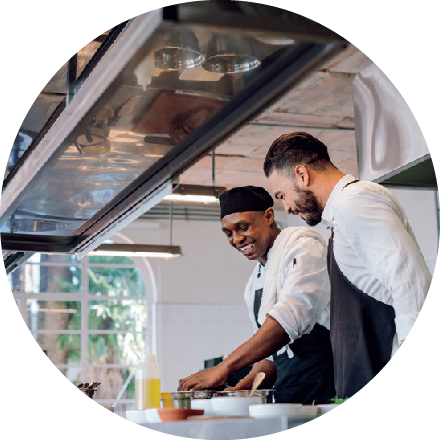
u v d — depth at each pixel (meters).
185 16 1.62
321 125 2.43
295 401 2.10
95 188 2.43
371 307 2.06
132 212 2.60
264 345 2.19
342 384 2.08
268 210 2.37
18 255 2.92
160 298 2.72
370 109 2.39
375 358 2.04
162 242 2.71
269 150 2.39
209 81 1.83
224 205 2.41
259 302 2.37
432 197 2.29
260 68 1.77
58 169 2.26
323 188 2.29
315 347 2.14
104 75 1.80
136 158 2.22
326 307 2.19
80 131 2.04
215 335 2.68
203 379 2.22
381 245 2.06
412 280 2.01
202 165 2.43
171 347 2.72
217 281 2.60
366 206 2.12
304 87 2.39
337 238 2.15
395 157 2.33
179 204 2.71
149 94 1.84
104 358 2.94
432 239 2.25
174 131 2.05
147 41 1.70
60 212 2.55
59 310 2.96
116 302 2.91
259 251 2.35
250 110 1.90
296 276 2.22
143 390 1.84
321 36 1.68
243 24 1.64
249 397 1.73
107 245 2.75
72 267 3.00
